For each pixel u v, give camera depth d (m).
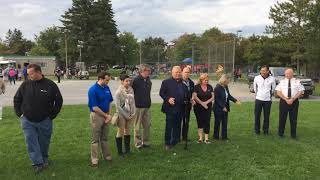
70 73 62.62
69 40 74.44
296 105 10.93
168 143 9.41
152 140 10.46
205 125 10.15
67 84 40.69
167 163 8.15
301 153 9.12
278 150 9.37
